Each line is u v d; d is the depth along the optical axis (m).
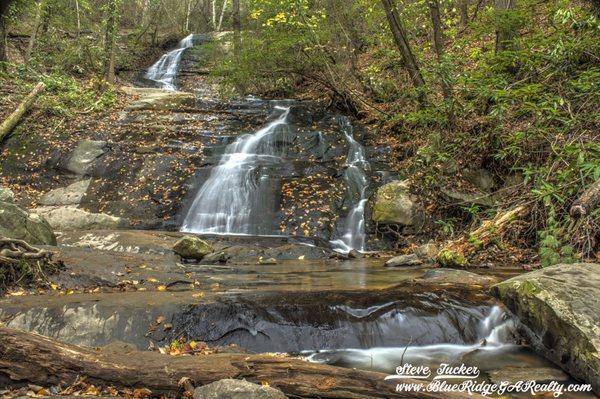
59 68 17.75
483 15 11.45
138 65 25.02
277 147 12.60
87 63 19.64
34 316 4.43
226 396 2.70
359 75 14.54
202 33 30.66
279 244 8.64
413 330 4.52
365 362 4.13
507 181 8.59
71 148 12.08
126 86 20.06
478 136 9.27
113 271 5.84
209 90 21.31
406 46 11.34
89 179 11.27
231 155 12.00
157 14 30.50
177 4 34.41
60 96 14.66
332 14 13.92
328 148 12.13
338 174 10.89
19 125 12.87
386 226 9.16
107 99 15.36
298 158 12.08
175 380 3.02
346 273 6.70
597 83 7.68
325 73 14.66
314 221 9.68
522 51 8.88
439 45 11.09
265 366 3.10
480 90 8.95
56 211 9.90
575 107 8.09
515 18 9.66
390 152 11.59
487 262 7.07
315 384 2.98
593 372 3.61
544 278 4.46
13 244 5.39
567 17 8.28
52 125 13.19
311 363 3.13
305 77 16.22
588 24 8.23
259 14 14.16
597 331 3.78
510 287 4.67
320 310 4.62
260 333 4.36
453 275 5.86
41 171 11.53
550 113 8.02
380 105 13.77
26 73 15.66
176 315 4.49
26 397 2.91
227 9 37.12
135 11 31.97
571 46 8.28
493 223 7.50
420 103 11.21
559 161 7.32
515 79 9.37
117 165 11.56
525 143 8.28
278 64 14.59
